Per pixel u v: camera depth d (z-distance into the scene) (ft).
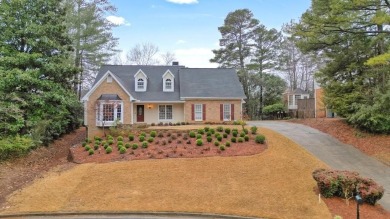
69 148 69.92
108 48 112.27
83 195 40.63
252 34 151.64
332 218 34.32
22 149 59.00
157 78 99.71
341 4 53.11
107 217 35.73
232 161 51.57
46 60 67.82
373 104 68.74
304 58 164.55
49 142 74.59
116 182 44.34
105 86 83.92
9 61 61.41
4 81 59.21
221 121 94.12
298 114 122.93
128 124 82.02
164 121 94.68
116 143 62.64
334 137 71.10
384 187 43.11
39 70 65.05
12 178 47.57
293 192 41.09
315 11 59.62
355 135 68.74
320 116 111.96
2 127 59.16
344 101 75.20
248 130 70.90
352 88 76.18
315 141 67.51
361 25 58.44
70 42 76.18
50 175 48.42
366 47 71.92
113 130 71.87
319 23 57.31
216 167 49.16
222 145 58.34
